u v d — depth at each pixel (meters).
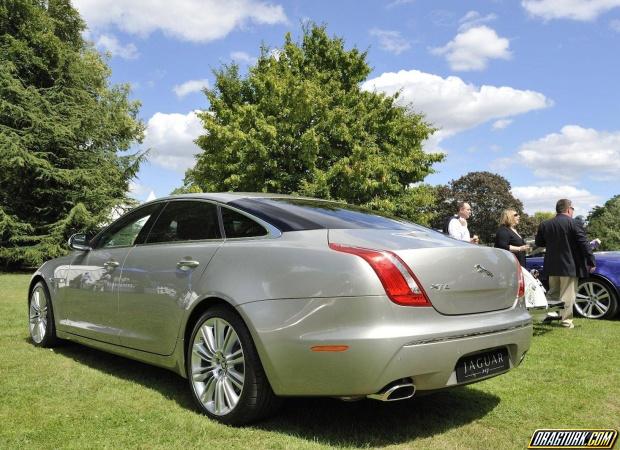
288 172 21.19
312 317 2.79
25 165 19.38
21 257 19.61
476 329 2.90
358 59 23.92
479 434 3.08
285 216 3.40
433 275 2.83
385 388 2.64
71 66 21.47
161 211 4.18
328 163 20.95
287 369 2.85
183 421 3.13
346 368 2.67
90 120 21.45
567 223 7.11
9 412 3.23
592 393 3.94
